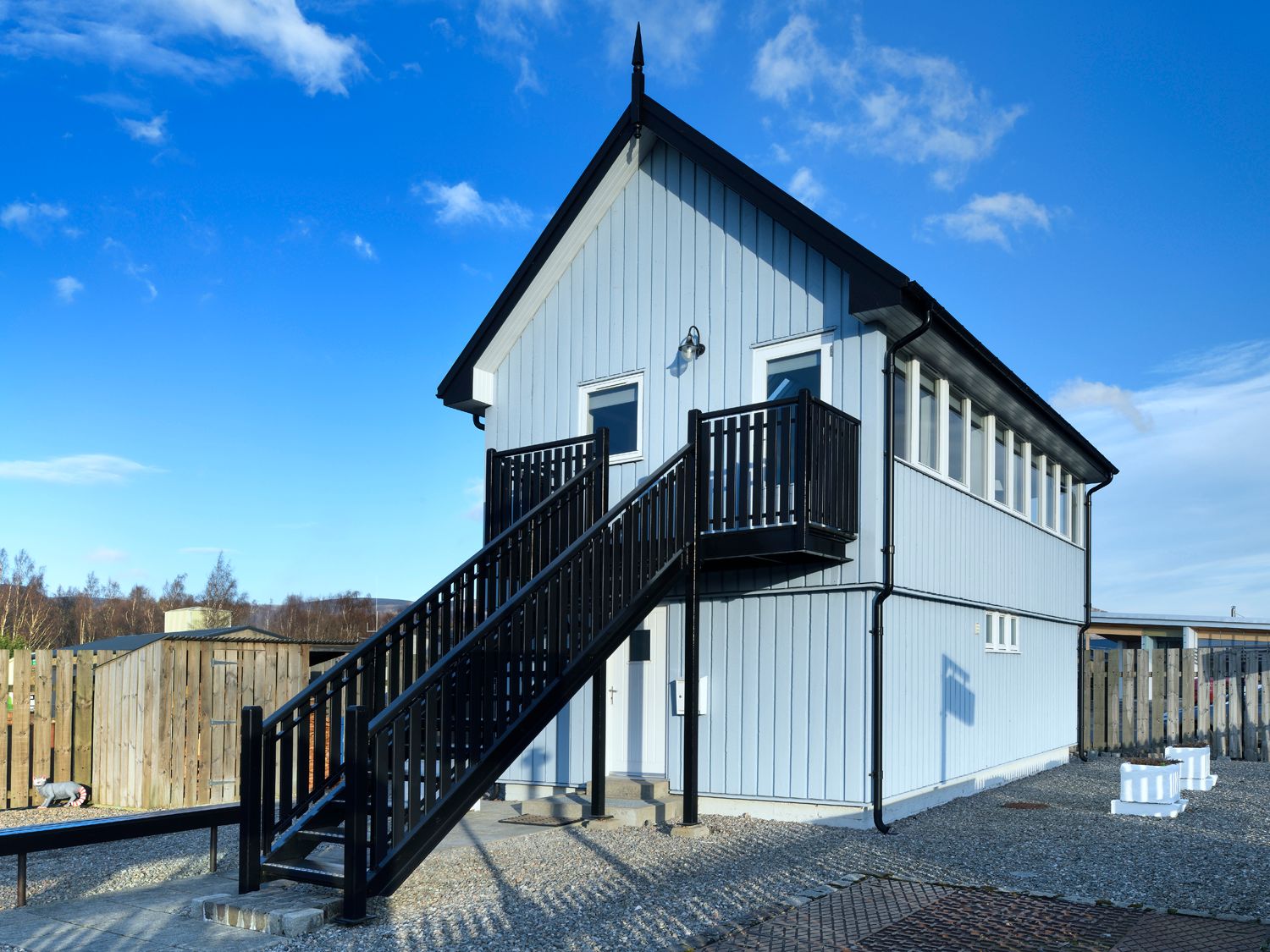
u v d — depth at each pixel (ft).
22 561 219.82
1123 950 18.53
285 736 23.58
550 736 40.01
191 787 39.75
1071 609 58.29
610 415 40.57
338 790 24.41
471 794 23.39
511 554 30.81
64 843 22.75
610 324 40.68
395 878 21.43
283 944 19.51
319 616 216.95
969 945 18.97
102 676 41.75
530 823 33.78
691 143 37.32
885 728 33.83
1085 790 43.09
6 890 24.29
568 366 41.86
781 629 34.83
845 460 32.89
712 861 26.84
